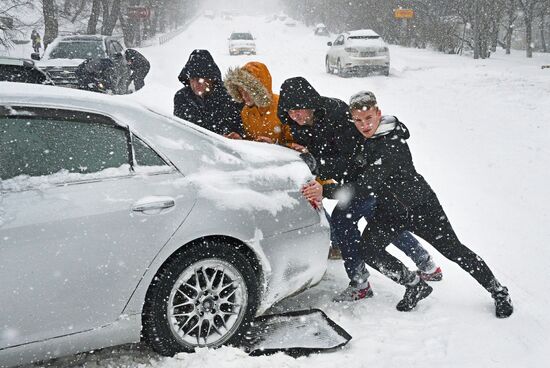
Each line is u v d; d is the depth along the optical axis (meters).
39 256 2.73
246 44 31.59
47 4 28.86
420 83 17.89
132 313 2.98
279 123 4.15
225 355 3.12
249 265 3.26
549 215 5.83
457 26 36.53
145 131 3.11
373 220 3.83
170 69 21.80
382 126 3.60
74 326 2.85
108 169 2.97
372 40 20.36
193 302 3.14
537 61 31.11
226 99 4.45
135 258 2.93
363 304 3.94
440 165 7.89
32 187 2.80
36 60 14.00
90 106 2.99
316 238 3.52
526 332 3.55
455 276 4.46
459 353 3.32
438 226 3.72
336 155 3.93
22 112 2.85
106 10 38.38
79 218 2.82
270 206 3.32
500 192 6.65
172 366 3.05
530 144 9.06
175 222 3.01
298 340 3.37
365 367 3.17
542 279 4.34
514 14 41.31
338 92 15.75
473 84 17.14
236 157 3.38
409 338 3.49
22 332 2.74
